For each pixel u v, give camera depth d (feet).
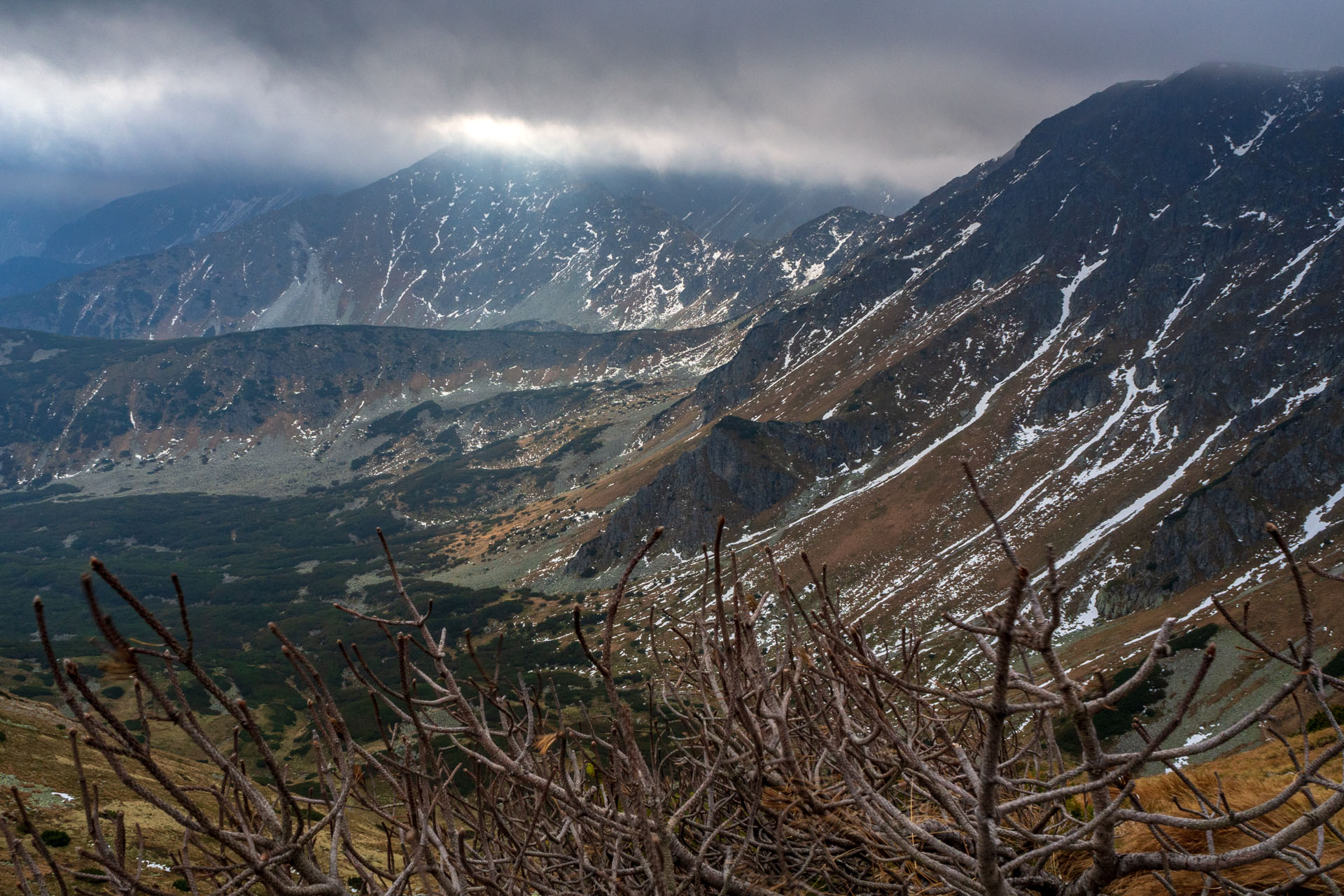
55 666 6.49
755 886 11.51
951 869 10.27
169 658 7.04
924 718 13.62
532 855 11.17
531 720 10.71
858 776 11.32
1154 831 9.56
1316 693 7.73
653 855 9.00
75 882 7.92
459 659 343.87
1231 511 380.37
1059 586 8.32
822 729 12.33
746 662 11.50
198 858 56.75
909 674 13.34
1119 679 244.83
